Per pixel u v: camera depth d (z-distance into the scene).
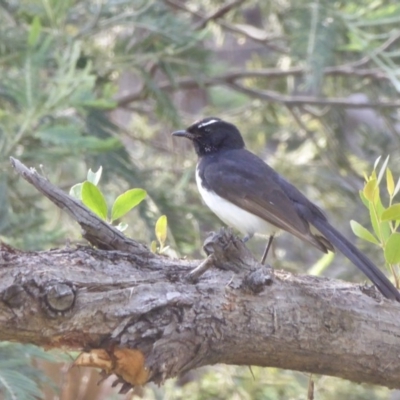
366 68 18.53
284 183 10.81
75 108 12.09
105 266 6.45
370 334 7.21
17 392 9.62
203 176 11.09
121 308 6.29
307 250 19.20
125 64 14.38
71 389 12.20
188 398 14.82
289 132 19.72
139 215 13.96
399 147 18.55
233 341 6.75
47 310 6.08
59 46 13.36
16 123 12.05
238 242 6.79
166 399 14.67
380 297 7.41
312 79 13.96
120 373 6.35
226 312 6.66
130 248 6.82
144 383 6.32
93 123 13.80
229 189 10.66
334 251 9.80
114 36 16.38
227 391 14.84
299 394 14.80
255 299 6.82
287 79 19.25
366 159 19.27
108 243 6.82
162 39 14.46
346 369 7.27
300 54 14.26
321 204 19.09
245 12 21.69
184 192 16.06
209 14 18.03
